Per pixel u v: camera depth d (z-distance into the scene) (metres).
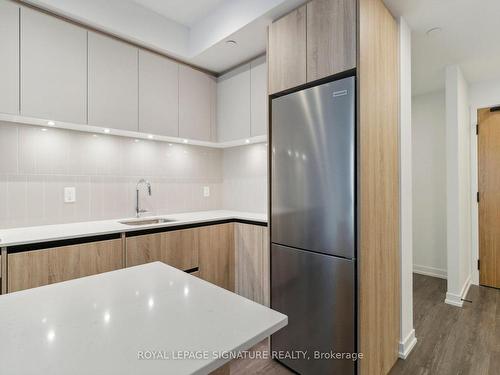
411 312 2.14
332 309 1.60
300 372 1.77
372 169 1.62
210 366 0.52
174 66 2.62
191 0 2.23
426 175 3.70
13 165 2.00
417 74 3.03
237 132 2.76
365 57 1.54
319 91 1.65
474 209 3.33
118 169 2.53
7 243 1.53
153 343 0.58
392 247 1.88
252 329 0.64
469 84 3.31
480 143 3.27
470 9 1.88
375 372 1.64
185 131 2.70
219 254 2.57
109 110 2.18
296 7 1.84
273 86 1.93
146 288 0.87
